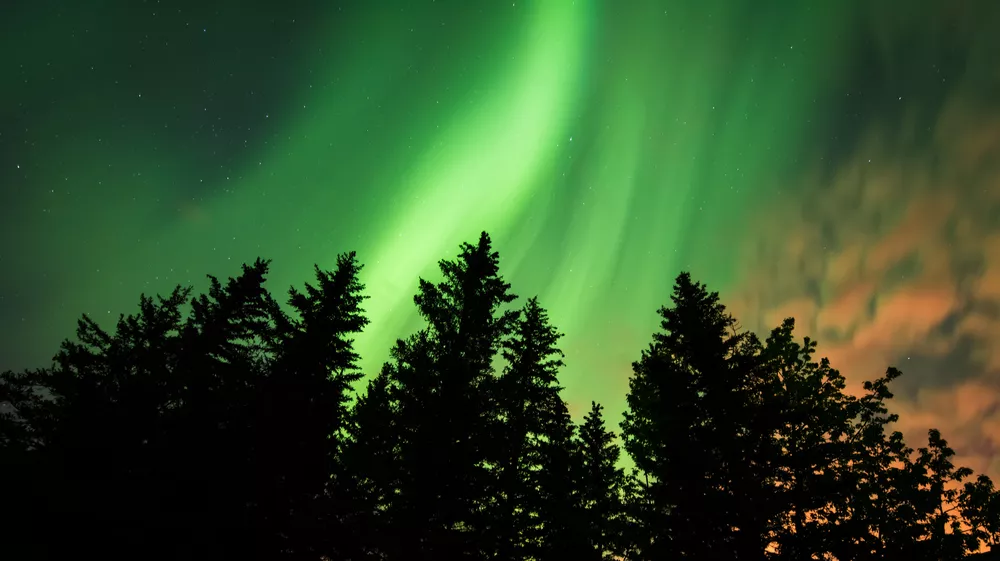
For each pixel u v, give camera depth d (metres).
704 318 14.45
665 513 12.44
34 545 11.11
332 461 13.89
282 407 13.32
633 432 15.46
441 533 12.55
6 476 11.78
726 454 11.83
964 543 13.45
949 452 14.81
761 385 13.78
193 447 12.52
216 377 14.27
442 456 13.05
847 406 14.59
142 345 16.91
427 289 16.11
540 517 15.90
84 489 11.79
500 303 16.59
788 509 11.55
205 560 11.55
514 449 15.32
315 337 14.73
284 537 13.01
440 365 14.30
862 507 13.46
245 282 16.84
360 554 12.79
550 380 17.69
